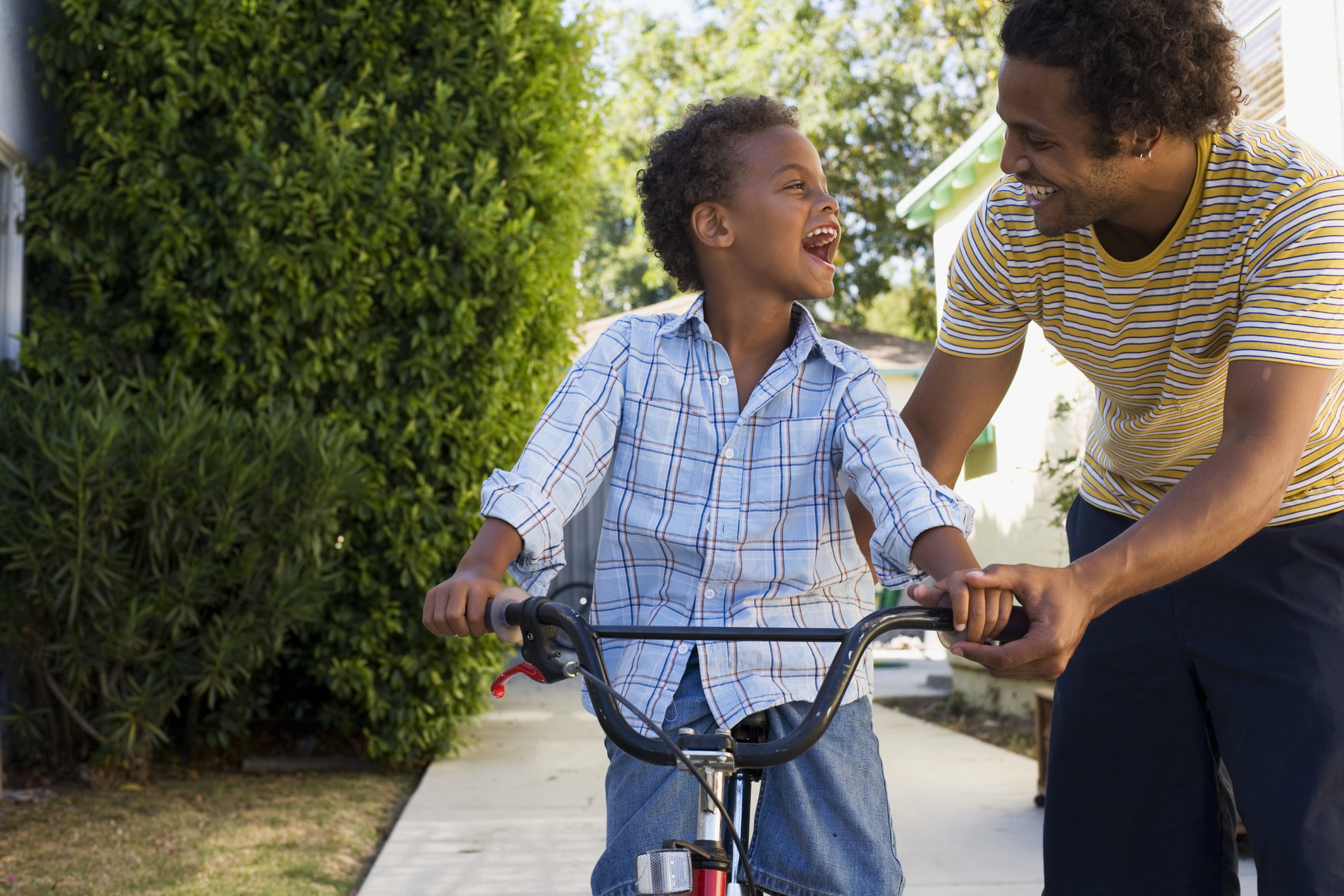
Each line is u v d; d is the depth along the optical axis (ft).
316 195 17.87
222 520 16.21
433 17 18.99
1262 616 6.84
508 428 19.52
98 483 15.39
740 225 6.35
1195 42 5.74
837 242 6.55
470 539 19.12
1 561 15.62
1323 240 5.82
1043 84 5.73
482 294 19.27
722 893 4.67
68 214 18.43
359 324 18.84
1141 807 7.46
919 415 8.04
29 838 14.08
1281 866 6.46
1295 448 5.53
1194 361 6.67
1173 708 7.30
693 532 6.11
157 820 15.21
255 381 18.21
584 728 23.39
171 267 17.81
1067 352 7.34
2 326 17.89
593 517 39.75
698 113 6.72
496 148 19.47
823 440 6.26
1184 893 7.39
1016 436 25.34
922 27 56.80
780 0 58.08
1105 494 7.88
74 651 15.88
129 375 18.24
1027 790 17.65
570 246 20.79
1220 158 6.22
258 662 17.15
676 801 5.86
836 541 6.27
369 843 14.83
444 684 18.95
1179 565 5.14
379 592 18.89
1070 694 7.68
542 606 4.95
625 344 6.49
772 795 5.97
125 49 17.83
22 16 18.49
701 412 6.31
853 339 51.34
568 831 15.24
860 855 5.96
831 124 55.93
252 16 18.11
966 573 4.79
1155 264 6.48
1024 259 7.09
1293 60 15.34
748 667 5.92
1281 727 6.63
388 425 18.75
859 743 6.15
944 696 28.48
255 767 18.99
